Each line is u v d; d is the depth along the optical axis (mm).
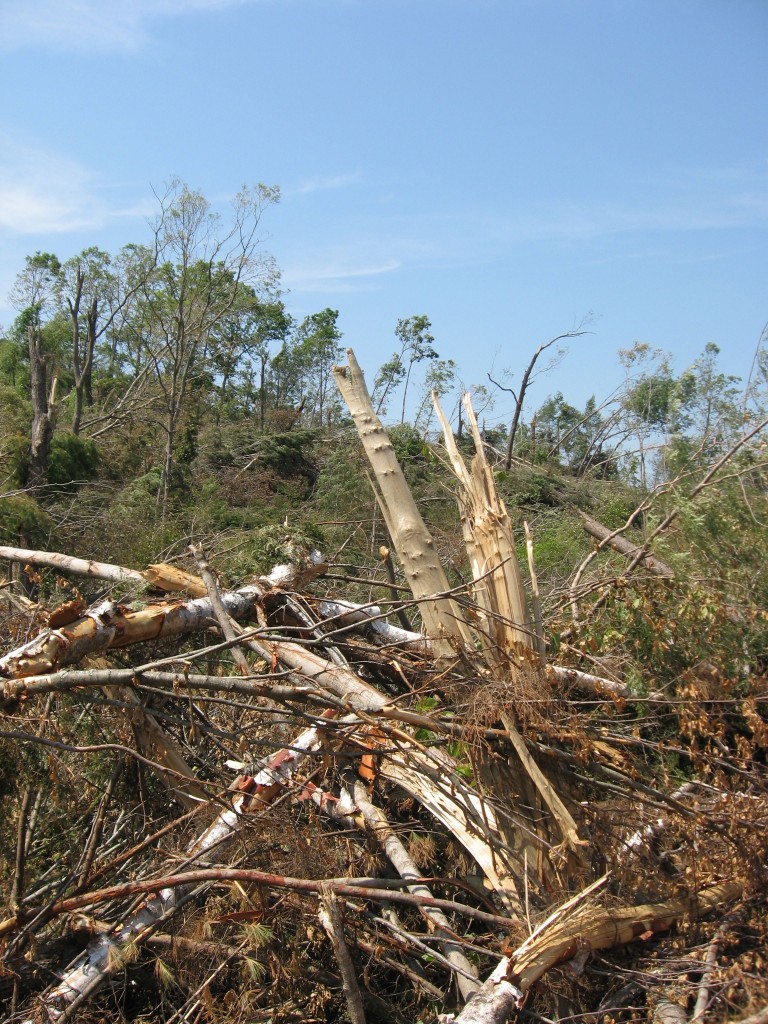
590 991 3199
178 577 4402
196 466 18578
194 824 3852
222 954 3352
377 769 3986
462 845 3695
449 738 3680
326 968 3461
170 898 3398
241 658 3869
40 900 3666
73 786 3959
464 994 3094
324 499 13227
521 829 3506
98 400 27547
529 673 3650
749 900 3420
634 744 4266
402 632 4469
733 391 7672
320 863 3525
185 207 20344
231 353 31531
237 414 30953
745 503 5941
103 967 3133
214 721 4508
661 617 4926
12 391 14820
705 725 3980
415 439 14539
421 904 3248
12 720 3500
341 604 4418
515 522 10398
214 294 22797
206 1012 3201
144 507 11656
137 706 3623
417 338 22016
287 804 3844
